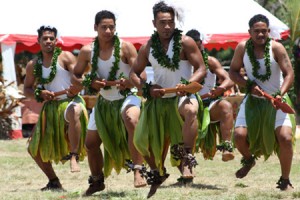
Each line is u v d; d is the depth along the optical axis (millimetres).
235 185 12273
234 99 21266
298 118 31641
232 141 11523
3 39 23672
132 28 25594
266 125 10586
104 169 10797
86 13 25609
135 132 9727
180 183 12367
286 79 10453
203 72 9516
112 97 10547
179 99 9523
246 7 27438
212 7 26859
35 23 24500
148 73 22953
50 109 11828
